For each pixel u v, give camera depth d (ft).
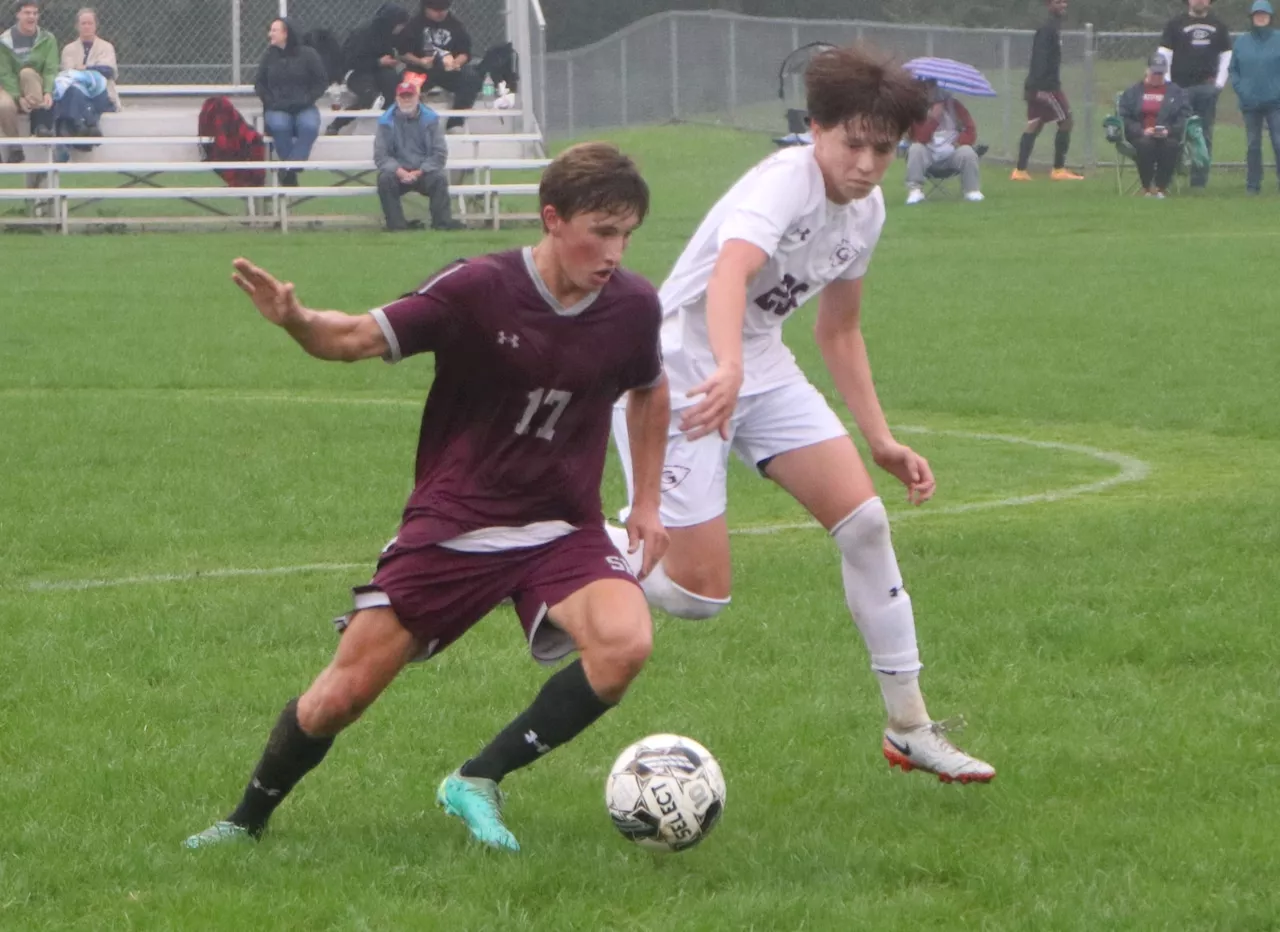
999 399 124.57
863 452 108.37
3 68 258.57
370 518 88.74
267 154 260.01
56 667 61.57
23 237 241.35
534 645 42.91
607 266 40.09
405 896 40.81
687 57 393.70
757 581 73.67
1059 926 38.52
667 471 50.52
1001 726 54.39
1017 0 503.20
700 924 38.68
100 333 156.97
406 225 245.65
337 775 50.29
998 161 321.52
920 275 192.34
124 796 48.73
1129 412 119.03
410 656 42.65
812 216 48.37
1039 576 72.49
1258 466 102.17
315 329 38.50
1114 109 321.32
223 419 116.57
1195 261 197.57
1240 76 260.62
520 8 279.28
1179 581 70.74
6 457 103.04
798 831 45.44
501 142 278.26
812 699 57.36
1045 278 187.83
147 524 86.58
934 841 44.24
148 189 248.93
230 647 64.90
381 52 271.49
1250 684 58.49
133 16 279.28
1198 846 43.34
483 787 44.16
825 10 503.20
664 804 42.34
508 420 41.47
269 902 40.27
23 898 40.96
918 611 67.46
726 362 43.86
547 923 39.04
